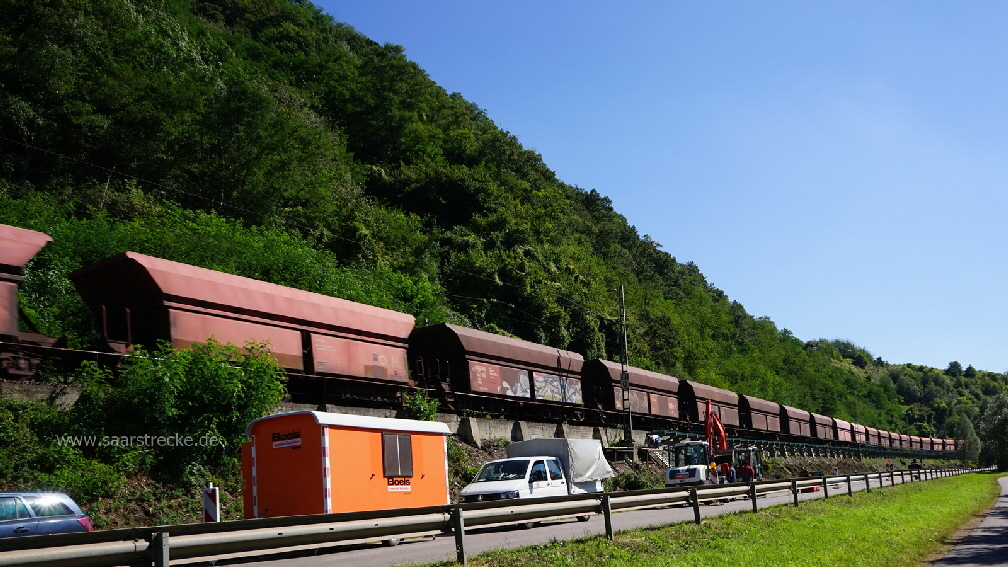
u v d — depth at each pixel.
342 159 66.69
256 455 15.06
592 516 20.14
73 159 39.03
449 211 70.81
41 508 11.92
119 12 50.38
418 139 82.19
